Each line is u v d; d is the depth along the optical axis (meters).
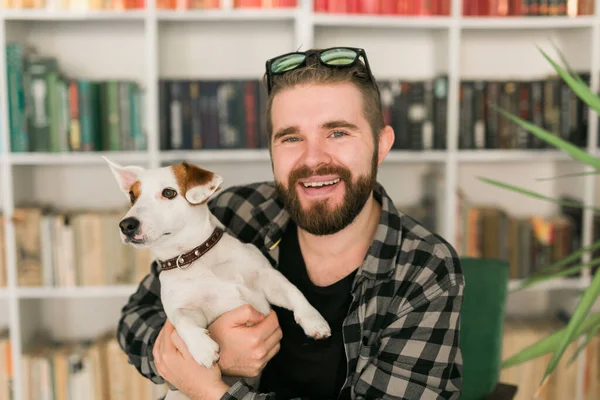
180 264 1.17
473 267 1.45
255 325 1.08
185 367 1.06
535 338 2.27
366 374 1.04
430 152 2.24
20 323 2.26
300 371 1.16
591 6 2.20
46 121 2.18
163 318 1.24
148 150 2.22
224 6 2.18
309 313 1.11
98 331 2.58
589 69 2.21
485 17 2.21
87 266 2.25
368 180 1.13
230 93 2.22
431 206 2.43
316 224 1.12
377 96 1.16
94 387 2.26
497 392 1.42
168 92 2.20
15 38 2.24
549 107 2.24
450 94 2.22
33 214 2.21
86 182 2.50
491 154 2.24
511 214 2.57
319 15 2.13
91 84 2.19
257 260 1.21
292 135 1.11
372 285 1.10
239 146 2.24
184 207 1.17
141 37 2.44
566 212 2.40
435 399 1.02
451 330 1.05
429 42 2.49
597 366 2.26
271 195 1.35
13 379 2.26
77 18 2.15
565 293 2.44
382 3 2.18
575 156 1.42
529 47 2.48
